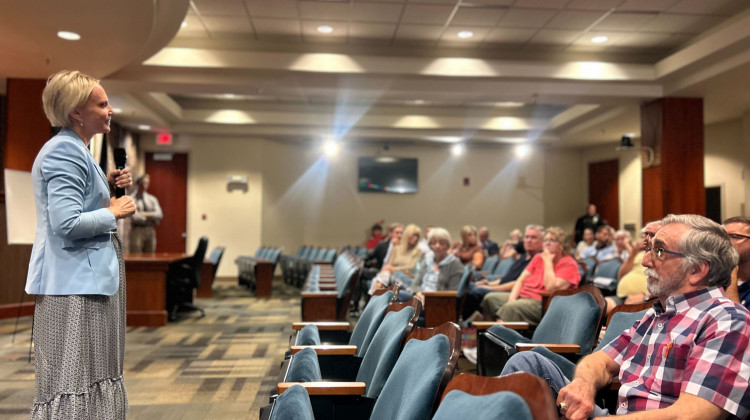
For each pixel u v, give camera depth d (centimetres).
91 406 168
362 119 1114
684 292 147
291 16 639
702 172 771
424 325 427
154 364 422
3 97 787
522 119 1142
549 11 619
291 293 943
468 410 90
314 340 237
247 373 396
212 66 703
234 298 866
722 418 129
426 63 722
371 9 617
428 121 1127
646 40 710
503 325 296
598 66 743
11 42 562
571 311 253
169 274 661
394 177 1316
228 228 1176
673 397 142
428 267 487
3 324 605
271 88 764
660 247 149
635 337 163
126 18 505
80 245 169
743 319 134
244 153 1184
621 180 1234
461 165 1333
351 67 716
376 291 282
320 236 1300
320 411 162
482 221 1330
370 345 202
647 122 813
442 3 599
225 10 623
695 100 777
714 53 634
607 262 582
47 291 165
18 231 504
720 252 143
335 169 1309
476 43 725
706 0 588
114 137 1004
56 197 164
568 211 1342
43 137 676
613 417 131
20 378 377
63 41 563
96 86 178
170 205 1170
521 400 81
